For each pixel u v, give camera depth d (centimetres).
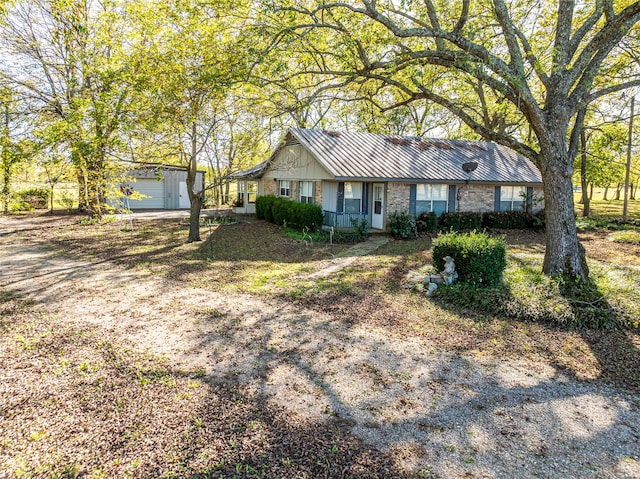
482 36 1059
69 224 2131
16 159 1207
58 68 1700
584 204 2559
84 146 1276
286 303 816
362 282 977
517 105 831
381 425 401
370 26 930
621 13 739
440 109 2848
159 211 2941
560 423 407
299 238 1650
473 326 680
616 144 2298
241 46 921
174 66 1223
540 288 784
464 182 1808
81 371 508
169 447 360
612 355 566
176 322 699
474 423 406
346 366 533
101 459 343
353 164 1702
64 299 838
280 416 414
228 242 1588
